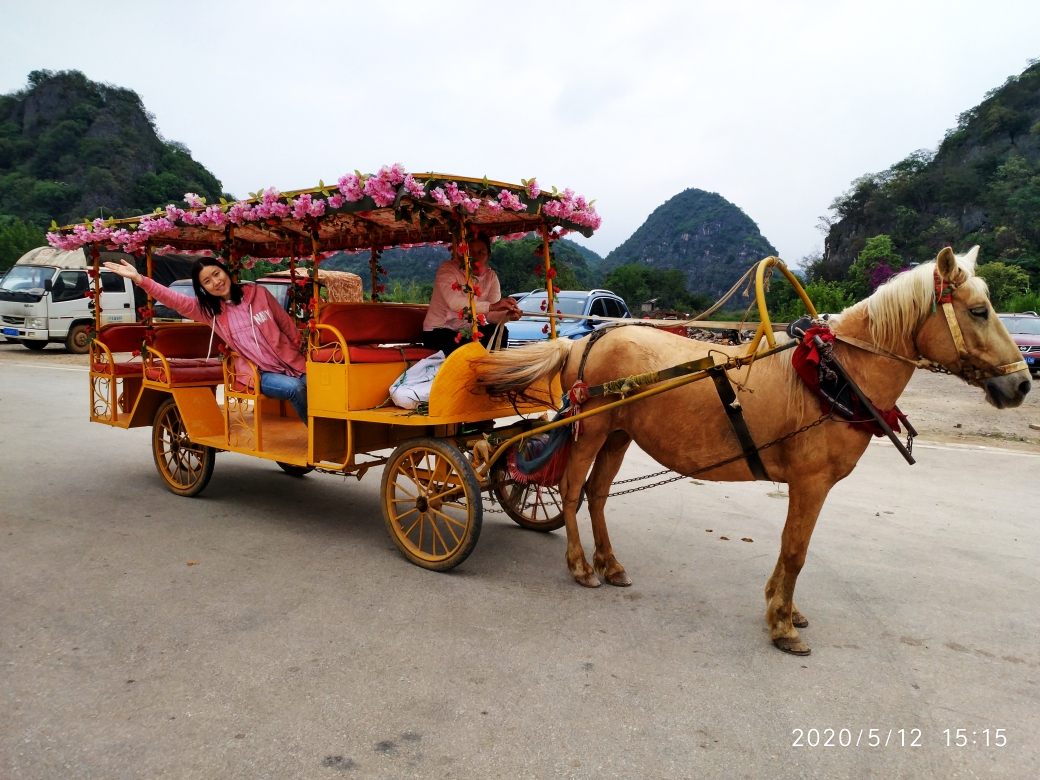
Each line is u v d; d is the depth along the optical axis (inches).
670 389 149.8
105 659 126.4
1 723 106.6
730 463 147.6
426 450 175.9
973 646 142.8
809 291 1512.1
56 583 159.3
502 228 214.2
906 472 300.2
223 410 236.4
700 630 147.3
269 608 150.3
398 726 109.1
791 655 137.3
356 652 132.2
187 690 117.1
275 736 105.4
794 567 139.2
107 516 211.0
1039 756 107.3
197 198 205.0
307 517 218.8
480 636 140.7
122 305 720.3
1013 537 213.0
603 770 100.5
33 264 703.7
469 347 174.9
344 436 202.4
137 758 99.3
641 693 121.6
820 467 137.5
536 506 215.8
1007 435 391.2
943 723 115.5
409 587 165.2
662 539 207.6
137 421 245.3
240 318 209.5
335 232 232.8
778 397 139.6
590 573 171.3
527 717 113.0
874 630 149.6
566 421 161.8
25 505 217.9
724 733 110.8
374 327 198.7
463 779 97.5
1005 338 129.7
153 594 155.3
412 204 165.6
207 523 208.7
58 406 395.9
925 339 133.6
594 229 195.5
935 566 187.6
